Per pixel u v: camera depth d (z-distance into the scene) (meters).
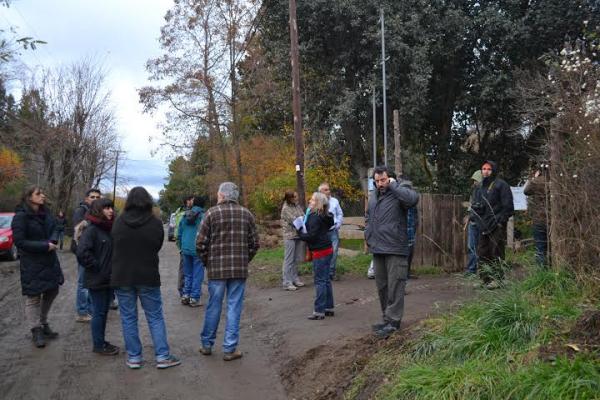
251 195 22.92
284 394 5.66
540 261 6.29
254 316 8.99
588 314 4.37
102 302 6.86
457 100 20.00
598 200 5.62
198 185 32.56
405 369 4.75
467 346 4.75
